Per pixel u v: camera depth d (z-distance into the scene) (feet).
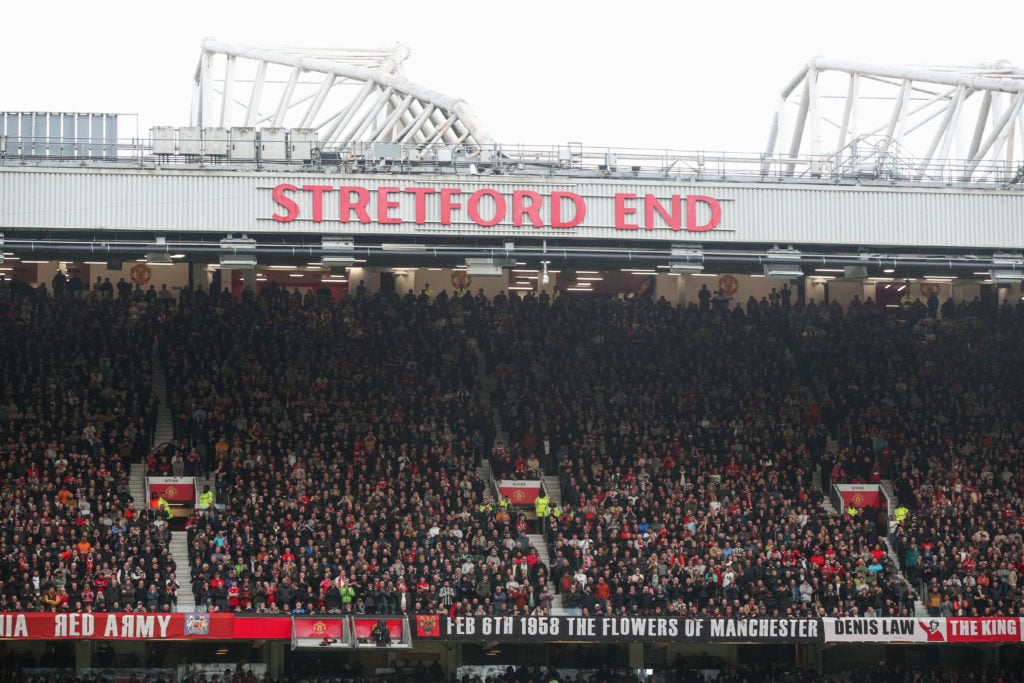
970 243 225.76
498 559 213.46
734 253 223.92
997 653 228.22
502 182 219.00
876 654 229.25
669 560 215.31
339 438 233.96
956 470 243.81
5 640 207.10
